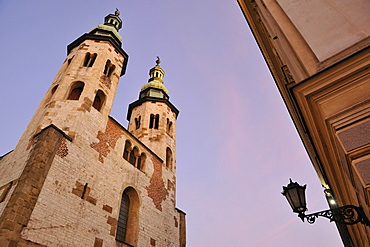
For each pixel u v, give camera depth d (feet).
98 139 68.23
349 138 15.25
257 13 36.96
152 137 103.50
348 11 19.33
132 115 116.67
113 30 104.68
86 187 57.36
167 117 115.03
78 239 49.49
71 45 96.84
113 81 87.15
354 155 15.25
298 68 19.67
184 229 85.61
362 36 17.26
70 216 50.42
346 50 17.40
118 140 75.46
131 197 72.54
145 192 76.07
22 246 40.65
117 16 126.82
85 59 86.84
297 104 18.90
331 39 18.79
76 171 57.06
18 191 45.21
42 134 56.29
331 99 16.65
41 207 46.39
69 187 53.57
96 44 93.30
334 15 19.89
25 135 64.18
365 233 33.53
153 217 74.08
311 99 17.37
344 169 20.42
